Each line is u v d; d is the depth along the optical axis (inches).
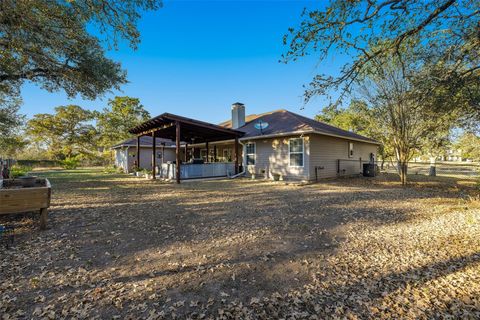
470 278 102.8
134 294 92.6
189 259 123.3
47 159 1219.9
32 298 89.4
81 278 104.2
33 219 194.4
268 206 248.8
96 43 285.7
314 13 129.6
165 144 805.2
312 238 154.5
